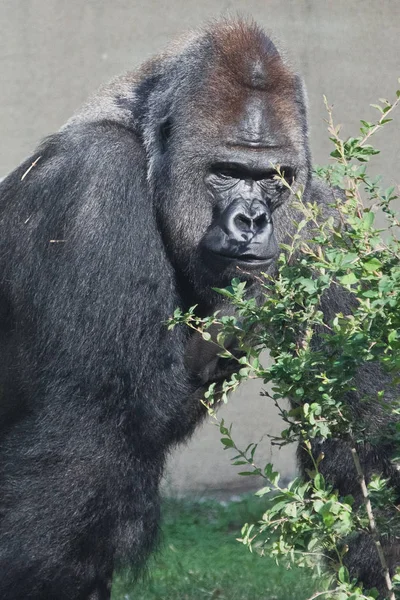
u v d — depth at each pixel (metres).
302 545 9.05
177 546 19.09
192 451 23.48
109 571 11.41
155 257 11.70
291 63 12.70
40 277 11.73
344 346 8.80
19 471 11.08
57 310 11.43
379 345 8.70
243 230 11.37
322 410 9.32
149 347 11.41
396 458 9.45
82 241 11.45
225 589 15.99
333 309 12.40
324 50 24.23
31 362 11.84
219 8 23.94
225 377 12.39
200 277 11.82
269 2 24.03
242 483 23.61
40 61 23.52
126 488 10.96
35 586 10.80
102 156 11.82
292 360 9.15
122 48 23.75
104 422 11.03
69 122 12.93
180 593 15.77
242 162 11.52
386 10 24.38
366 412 11.63
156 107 12.23
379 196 9.87
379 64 24.44
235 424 23.75
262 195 11.80
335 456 12.23
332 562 10.19
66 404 11.12
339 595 8.50
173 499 22.27
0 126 23.41
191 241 11.80
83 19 23.62
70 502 10.78
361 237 9.01
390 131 24.38
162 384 11.44
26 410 11.93
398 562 11.26
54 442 10.98
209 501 22.50
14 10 23.39
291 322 9.53
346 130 24.38
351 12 24.31
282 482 23.58
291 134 11.78
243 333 9.64
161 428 11.40
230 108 11.64
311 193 12.73
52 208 11.86
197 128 11.70
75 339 11.26
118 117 12.52
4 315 12.48
